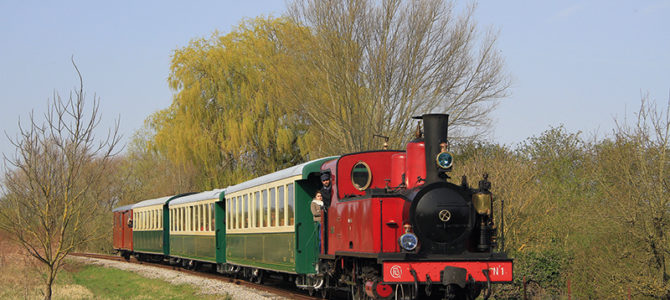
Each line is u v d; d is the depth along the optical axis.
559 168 23.66
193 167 42.06
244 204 20.31
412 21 29.39
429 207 11.28
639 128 17.89
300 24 30.56
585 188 22.34
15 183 15.63
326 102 30.31
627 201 17.86
